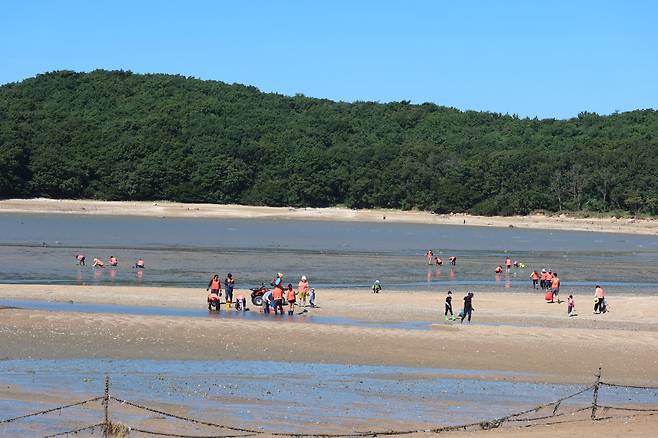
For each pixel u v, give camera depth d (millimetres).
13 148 165375
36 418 20672
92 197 171125
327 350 30719
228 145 186750
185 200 173500
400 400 23594
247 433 19828
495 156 190000
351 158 187375
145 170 173375
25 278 55500
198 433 19766
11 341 30469
